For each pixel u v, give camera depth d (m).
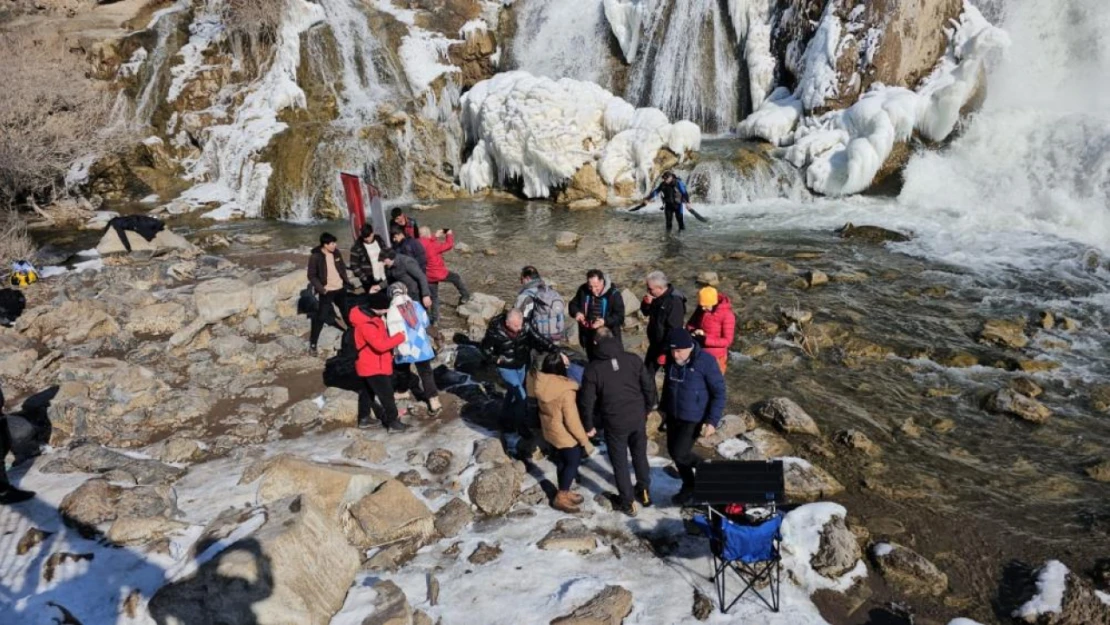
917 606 5.38
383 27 23.95
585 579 5.45
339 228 18.20
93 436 7.68
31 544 5.69
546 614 5.11
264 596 4.69
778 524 5.07
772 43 21.59
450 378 9.23
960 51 18.41
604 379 5.87
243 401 8.53
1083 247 13.66
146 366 9.39
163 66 22.80
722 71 22.23
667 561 5.71
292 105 21.83
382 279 9.77
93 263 13.80
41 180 19.77
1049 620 5.20
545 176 19.72
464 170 21.23
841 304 11.55
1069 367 9.33
